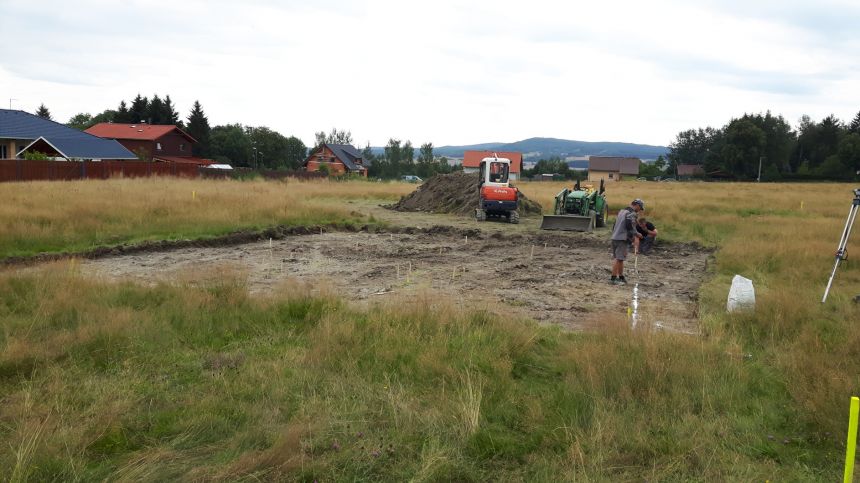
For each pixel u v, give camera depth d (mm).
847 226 9688
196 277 10188
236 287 8992
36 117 48375
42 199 18906
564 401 5324
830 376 5570
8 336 6363
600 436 4609
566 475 4160
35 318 7078
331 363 6121
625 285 11562
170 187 27641
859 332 7055
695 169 110750
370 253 15258
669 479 4203
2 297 8125
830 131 107688
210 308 8008
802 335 7078
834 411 5035
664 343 6398
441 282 11477
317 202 28359
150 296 8469
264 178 49031
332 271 12523
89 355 6184
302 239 17812
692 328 8297
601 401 5246
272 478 4051
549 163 113125
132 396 5246
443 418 4953
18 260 12398
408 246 16609
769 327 7762
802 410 5246
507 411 5160
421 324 7387
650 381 5609
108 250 14039
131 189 24859
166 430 4676
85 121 94250
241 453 4348
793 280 11172
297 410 5082
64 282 8859
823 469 4414
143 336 6715
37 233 14188
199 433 4645
